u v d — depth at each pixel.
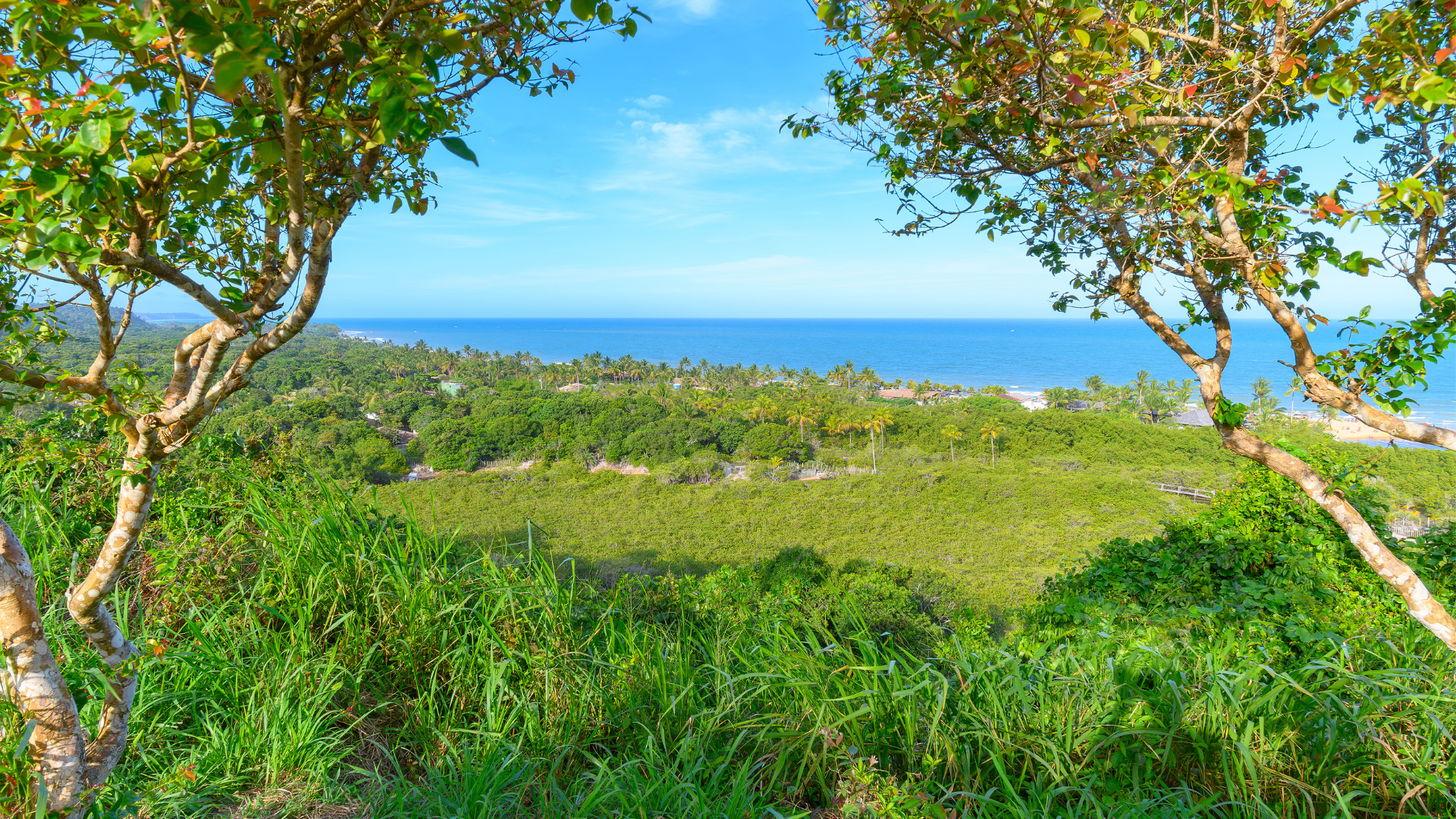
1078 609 6.49
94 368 1.58
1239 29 2.45
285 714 2.52
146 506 1.76
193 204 1.42
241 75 1.08
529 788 2.48
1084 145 2.74
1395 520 38.56
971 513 51.56
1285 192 2.93
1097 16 1.98
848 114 3.36
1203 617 5.70
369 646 3.06
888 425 78.50
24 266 1.27
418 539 3.47
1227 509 7.45
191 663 2.57
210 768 2.33
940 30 2.29
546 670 2.93
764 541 46.00
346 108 1.54
